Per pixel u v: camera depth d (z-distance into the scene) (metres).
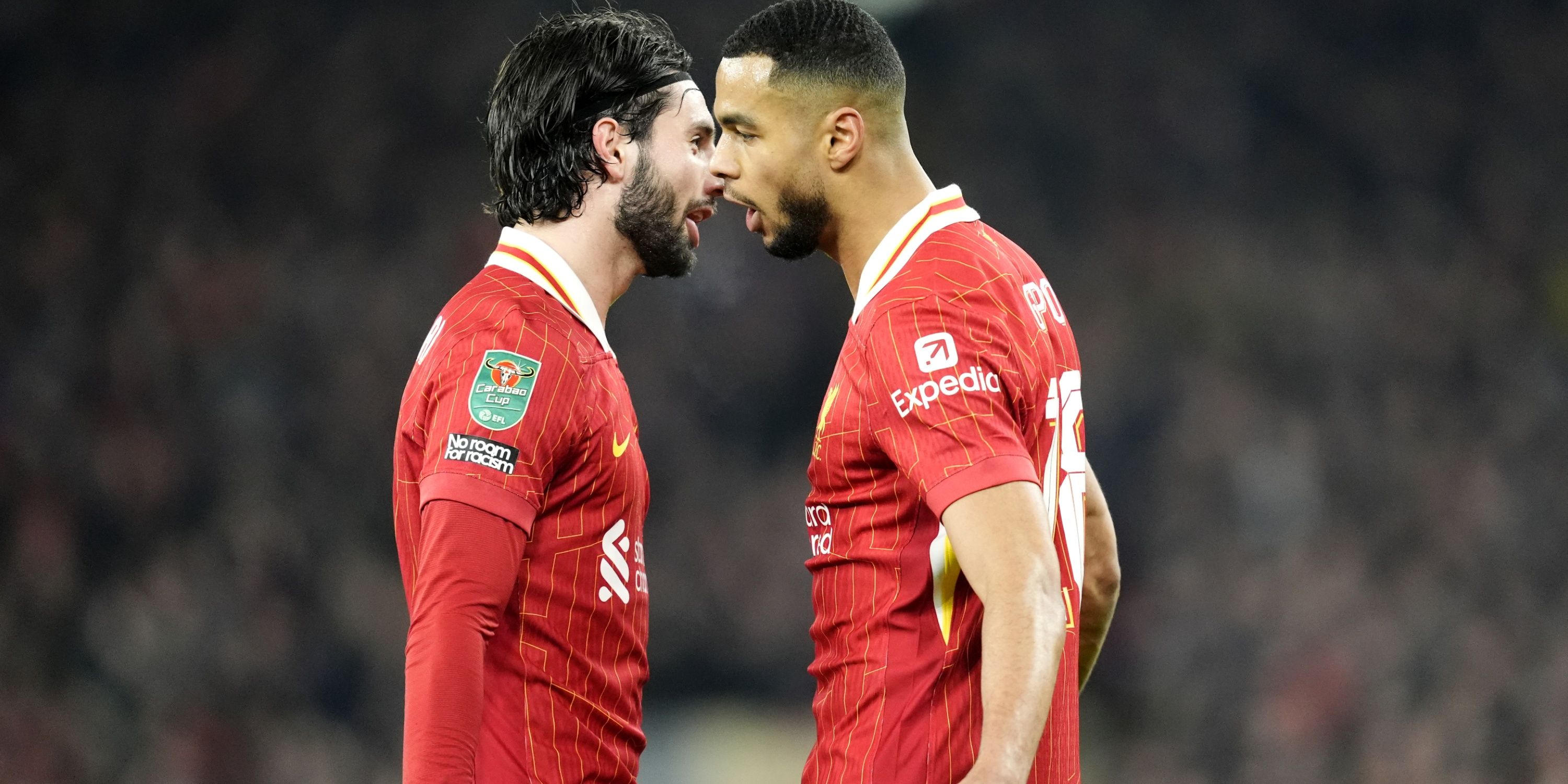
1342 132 63.28
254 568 42.47
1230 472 52.09
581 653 9.74
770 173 9.52
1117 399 55.78
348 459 47.09
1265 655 45.12
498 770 9.46
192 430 45.72
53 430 44.25
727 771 44.06
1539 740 39.72
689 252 10.56
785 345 55.72
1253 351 57.56
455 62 56.19
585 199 10.09
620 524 9.91
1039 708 7.82
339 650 41.66
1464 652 43.50
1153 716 44.75
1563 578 47.78
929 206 9.44
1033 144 62.41
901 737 9.07
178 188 51.50
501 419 9.11
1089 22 63.50
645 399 53.47
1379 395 55.81
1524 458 52.91
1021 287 9.34
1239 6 64.00
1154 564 49.78
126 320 47.72
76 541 42.12
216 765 37.56
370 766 39.62
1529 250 60.84
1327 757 41.94
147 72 52.91
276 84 54.09
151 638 39.53
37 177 50.25
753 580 50.88
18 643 38.81
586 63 10.01
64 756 36.66
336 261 51.62
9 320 47.03
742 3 54.75
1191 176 62.28
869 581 9.30
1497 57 63.97
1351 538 50.09
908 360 8.71
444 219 53.88
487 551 8.92
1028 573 8.14
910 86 62.28
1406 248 61.00
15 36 51.31
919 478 8.55
